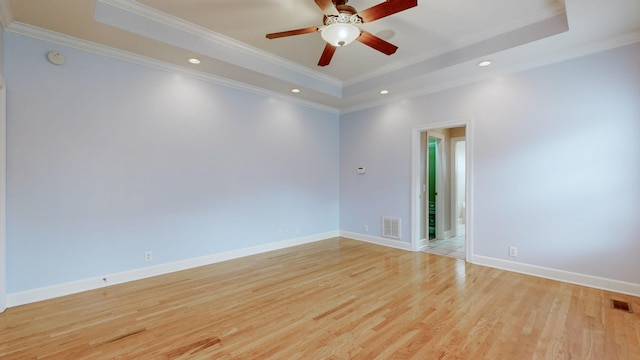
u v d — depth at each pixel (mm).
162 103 3480
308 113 5133
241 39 3424
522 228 3475
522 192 3467
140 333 2166
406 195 4652
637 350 1938
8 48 2586
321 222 5387
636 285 2795
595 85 2988
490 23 3027
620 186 2873
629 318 2357
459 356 1890
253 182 4379
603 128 2953
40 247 2746
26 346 1992
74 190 2924
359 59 3939
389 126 4855
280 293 2916
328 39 2500
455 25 3062
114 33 2781
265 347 1992
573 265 3137
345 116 5582
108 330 2205
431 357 1881
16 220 2633
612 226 2914
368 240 5191
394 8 2158
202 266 3795
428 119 4324
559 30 2760
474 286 3080
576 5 2281
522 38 2977
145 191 3367
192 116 3729
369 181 5176
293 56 3885
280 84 4203
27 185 2682
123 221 3219
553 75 3238
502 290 2963
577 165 3104
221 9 2820
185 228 3684
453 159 5816
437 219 5535
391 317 2410
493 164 3684
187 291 2965
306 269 3676
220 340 2076
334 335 2143
